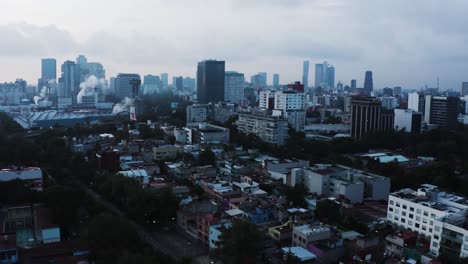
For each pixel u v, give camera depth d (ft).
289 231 523.70
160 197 593.83
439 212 536.83
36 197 638.12
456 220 504.02
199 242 542.98
